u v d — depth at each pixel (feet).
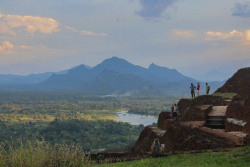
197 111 52.85
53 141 337.11
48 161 26.58
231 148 29.89
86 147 334.24
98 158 40.42
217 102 71.41
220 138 33.81
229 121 43.60
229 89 89.86
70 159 27.71
